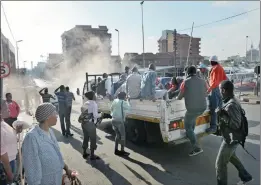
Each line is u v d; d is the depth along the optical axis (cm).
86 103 587
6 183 273
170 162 548
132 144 702
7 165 269
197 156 582
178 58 5212
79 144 727
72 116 1242
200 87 514
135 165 538
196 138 535
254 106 1375
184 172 489
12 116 757
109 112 827
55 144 269
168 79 1408
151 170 506
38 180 240
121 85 790
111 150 655
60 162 270
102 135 826
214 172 484
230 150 370
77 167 539
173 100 554
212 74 589
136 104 646
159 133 612
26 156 243
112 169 520
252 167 501
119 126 598
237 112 358
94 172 507
